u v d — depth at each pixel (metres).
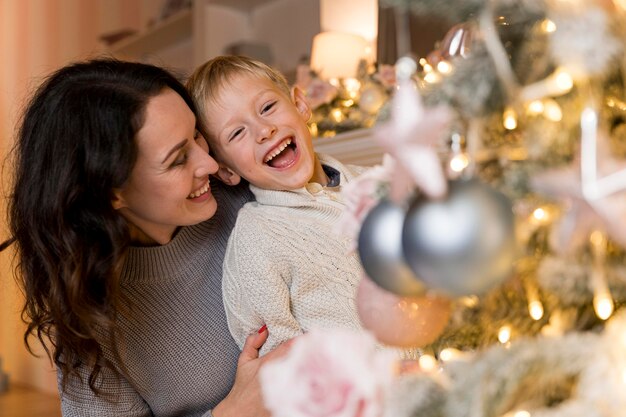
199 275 1.20
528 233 0.50
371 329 0.53
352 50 2.18
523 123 0.51
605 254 0.48
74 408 1.16
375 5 2.45
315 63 2.21
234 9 3.10
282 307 1.14
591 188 0.41
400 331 0.52
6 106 4.16
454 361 0.47
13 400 3.64
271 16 3.02
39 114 1.02
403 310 0.51
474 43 0.53
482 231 0.42
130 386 1.19
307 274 1.16
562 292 0.49
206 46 3.02
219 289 1.23
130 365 1.17
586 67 0.44
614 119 0.51
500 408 0.44
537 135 0.49
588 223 0.42
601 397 0.41
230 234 1.24
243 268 1.15
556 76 0.48
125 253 1.02
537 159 0.49
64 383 1.15
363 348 0.46
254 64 1.28
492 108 0.51
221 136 1.23
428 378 0.46
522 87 0.51
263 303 1.14
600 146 0.43
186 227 1.18
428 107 0.51
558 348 0.44
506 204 0.44
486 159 0.52
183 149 1.04
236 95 1.22
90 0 3.91
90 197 0.99
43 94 1.03
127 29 3.62
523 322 0.54
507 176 0.50
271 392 0.46
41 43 4.18
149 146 0.99
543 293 0.53
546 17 0.49
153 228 1.13
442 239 0.43
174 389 1.21
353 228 0.53
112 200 1.04
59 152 0.99
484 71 0.49
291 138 1.23
